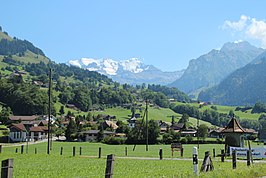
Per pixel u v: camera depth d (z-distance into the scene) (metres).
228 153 57.84
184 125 198.50
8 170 11.57
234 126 68.25
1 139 147.62
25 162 43.44
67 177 25.69
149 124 130.12
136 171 30.09
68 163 41.75
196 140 132.75
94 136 157.75
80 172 29.95
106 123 188.75
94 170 31.94
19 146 108.56
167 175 25.00
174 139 130.62
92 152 76.44
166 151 80.31
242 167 27.38
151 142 128.75
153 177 23.66
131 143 129.00
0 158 49.91
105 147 103.88
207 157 24.72
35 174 28.27
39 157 54.69
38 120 194.88
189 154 67.31
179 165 38.03
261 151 52.69
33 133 162.12
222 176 21.80
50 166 36.84
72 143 132.75
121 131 172.00
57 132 173.88
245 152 53.84
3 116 196.75
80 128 170.50
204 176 21.09
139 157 56.44
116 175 25.78
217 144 128.25
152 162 43.66
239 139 67.56
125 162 43.47
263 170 26.27
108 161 15.40
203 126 159.50
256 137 157.12
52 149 91.19
